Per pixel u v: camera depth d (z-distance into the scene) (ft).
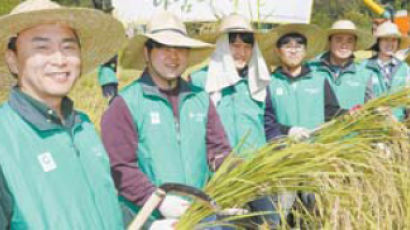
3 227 7.55
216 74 16.30
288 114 18.34
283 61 18.71
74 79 8.78
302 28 19.99
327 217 11.13
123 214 11.85
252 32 16.35
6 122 8.11
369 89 21.99
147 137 12.01
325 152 11.34
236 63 16.49
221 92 16.28
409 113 14.55
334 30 21.52
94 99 24.44
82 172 8.72
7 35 8.58
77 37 9.04
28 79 8.54
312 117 18.57
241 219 12.20
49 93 8.50
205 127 12.85
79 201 8.41
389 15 35.99
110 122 11.98
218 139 12.92
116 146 11.86
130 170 11.78
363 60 25.79
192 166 12.35
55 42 8.57
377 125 12.89
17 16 8.27
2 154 7.84
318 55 23.79
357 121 12.97
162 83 12.59
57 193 8.16
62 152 8.47
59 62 8.51
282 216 11.01
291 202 11.76
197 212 10.34
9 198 7.70
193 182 12.29
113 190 9.42
